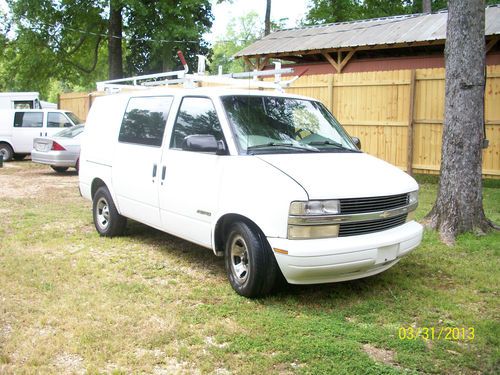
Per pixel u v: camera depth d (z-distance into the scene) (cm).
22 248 650
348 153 542
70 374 343
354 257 436
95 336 395
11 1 2578
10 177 1347
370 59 1680
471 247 632
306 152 515
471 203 676
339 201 436
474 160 675
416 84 1127
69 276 537
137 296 482
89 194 739
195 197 524
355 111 1221
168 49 2577
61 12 2584
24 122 1748
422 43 1491
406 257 603
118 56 2605
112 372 344
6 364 356
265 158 481
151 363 357
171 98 596
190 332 406
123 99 690
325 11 3153
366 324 427
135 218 645
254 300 474
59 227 771
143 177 608
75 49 2770
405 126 1149
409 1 3133
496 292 502
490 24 1369
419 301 475
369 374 345
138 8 2334
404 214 498
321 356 367
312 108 596
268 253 459
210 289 502
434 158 1118
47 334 400
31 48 2650
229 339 394
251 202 457
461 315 443
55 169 1458
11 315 436
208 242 517
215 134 518
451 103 680
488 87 1043
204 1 2505
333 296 486
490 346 388
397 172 517
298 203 426
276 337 397
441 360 365
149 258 611
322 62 1830
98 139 718
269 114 546
